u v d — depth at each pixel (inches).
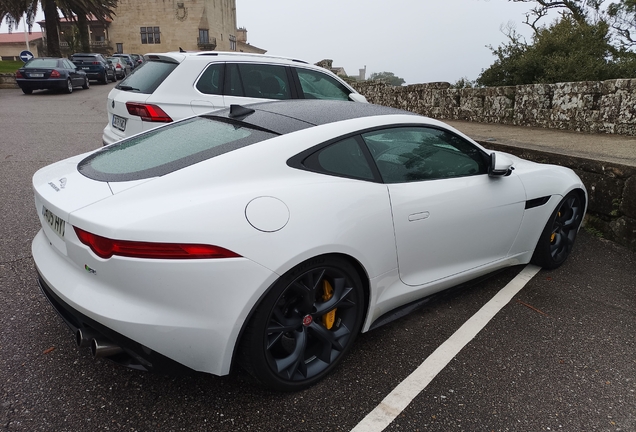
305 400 90.5
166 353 79.6
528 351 109.3
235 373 98.0
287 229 84.4
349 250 92.6
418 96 443.8
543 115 320.5
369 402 90.6
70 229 83.1
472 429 84.5
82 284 81.9
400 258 105.7
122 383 93.6
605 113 280.2
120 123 207.9
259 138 98.1
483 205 123.0
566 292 140.4
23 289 127.8
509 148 232.4
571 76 390.3
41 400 87.7
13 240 159.3
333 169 98.2
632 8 489.4
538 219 143.3
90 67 965.2
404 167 110.7
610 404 92.4
